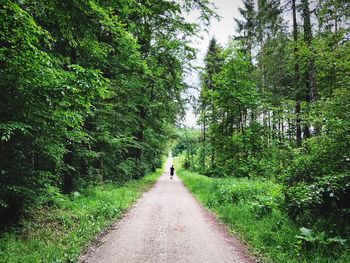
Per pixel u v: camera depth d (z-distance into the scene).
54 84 6.41
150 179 29.03
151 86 22.66
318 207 6.97
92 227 7.97
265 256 5.99
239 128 22.08
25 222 7.45
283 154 8.76
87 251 6.30
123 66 15.98
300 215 7.32
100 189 14.08
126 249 6.47
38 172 7.38
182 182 27.58
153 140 26.33
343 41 12.95
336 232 6.11
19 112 6.59
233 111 21.19
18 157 7.24
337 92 7.64
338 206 6.69
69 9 6.77
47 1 6.51
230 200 11.70
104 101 15.14
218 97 20.75
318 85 16.48
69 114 7.28
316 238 5.76
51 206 9.35
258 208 9.15
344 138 6.87
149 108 22.48
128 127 19.78
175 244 6.88
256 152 19.28
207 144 24.50
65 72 6.91
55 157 8.48
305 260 5.32
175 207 12.23
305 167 7.36
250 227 7.87
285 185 7.84
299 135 16.27
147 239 7.28
